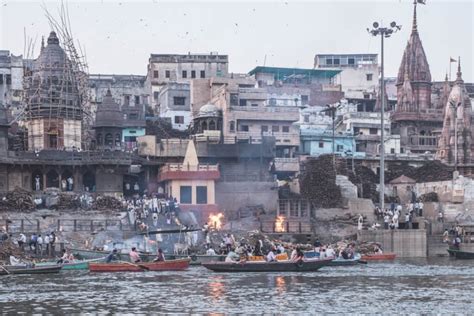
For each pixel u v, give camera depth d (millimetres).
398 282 176375
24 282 175500
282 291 158625
